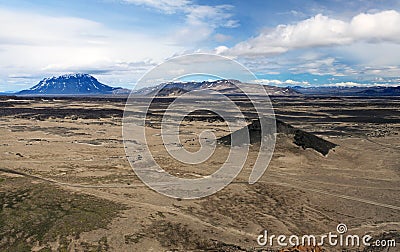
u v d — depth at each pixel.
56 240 20.53
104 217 23.08
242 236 22.50
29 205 24.03
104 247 20.08
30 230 21.30
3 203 24.12
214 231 22.80
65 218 22.55
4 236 20.73
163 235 21.62
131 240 20.78
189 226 22.98
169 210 25.59
